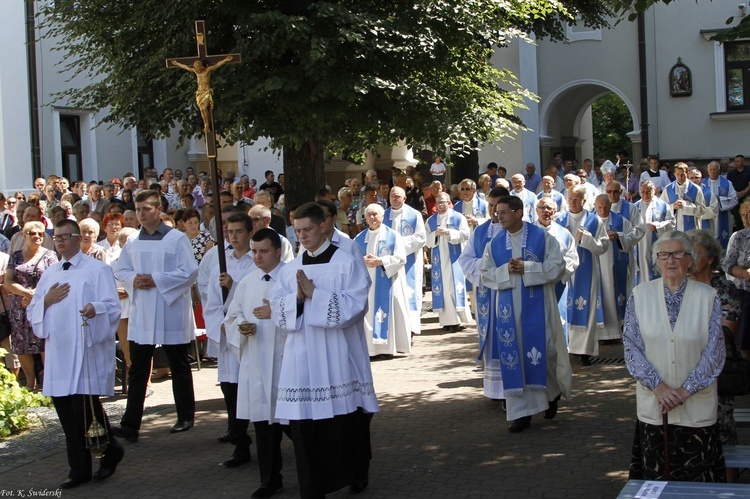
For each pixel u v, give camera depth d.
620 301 10.94
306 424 5.77
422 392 9.15
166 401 9.22
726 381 5.27
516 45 25.20
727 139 24.91
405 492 6.18
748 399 8.10
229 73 12.33
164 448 7.50
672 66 25.20
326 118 12.51
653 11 25.20
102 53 14.59
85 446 6.57
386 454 7.09
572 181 12.40
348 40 12.16
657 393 4.81
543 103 26.62
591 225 10.39
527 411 7.55
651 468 4.97
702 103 25.06
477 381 9.53
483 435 7.50
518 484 6.23
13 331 9.62
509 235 7.83
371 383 6.14
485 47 15.37
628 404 8.29
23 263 9.54
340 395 5.84
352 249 6.38
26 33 20.50
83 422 6.54
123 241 9.58
